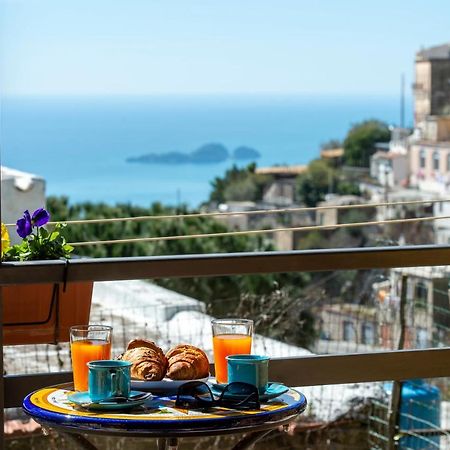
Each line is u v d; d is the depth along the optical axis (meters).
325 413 5.47
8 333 3.20
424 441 5.35
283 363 3.37
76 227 12.49
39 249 3.27
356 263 3.38
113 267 3.17
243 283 8.91
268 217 23.30
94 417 2.45
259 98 56.19
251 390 2.59
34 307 3.20
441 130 28.42
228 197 31.00
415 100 29.33
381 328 5.74
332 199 30.23
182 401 2.58
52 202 15.03
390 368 3.48
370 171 30.34
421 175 28.62
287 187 31.50
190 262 3.23
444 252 3.46
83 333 2.74
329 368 3.42
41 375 3.19
